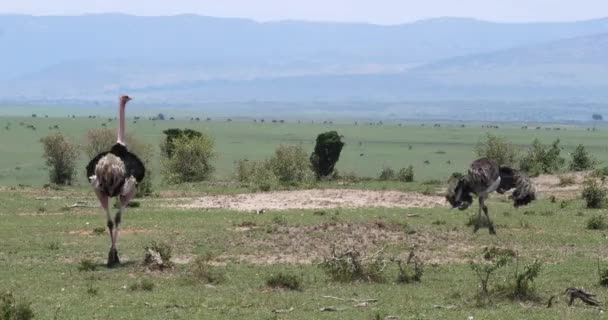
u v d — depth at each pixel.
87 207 59.41
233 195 68.69
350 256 34.97
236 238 43.03
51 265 37.12
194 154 88.12
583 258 39.53
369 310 29.06
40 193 69.50
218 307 29.33
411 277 34.38
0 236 44.97
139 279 34.31
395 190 71.88
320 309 29.11
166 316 27.91
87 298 30.53
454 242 43.09
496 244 42.78
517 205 44.81
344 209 58.41
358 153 186.38
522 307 29.70
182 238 43.75
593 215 52.78
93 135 91.62
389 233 44.47
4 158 146.50
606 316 28.33
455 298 31.09
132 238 44.31
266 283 33.06
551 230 48.06
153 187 77.31
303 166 87.38
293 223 48.78
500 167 45.03
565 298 31.02
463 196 45.16
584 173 82.00
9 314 26.30
